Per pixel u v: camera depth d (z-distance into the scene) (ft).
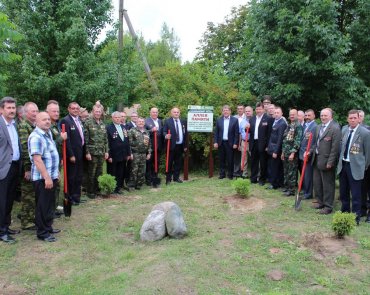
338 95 33.45
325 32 30.17
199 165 37.22
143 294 13.41
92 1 39.88
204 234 18.99
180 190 28.02
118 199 25.64
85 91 36.94
